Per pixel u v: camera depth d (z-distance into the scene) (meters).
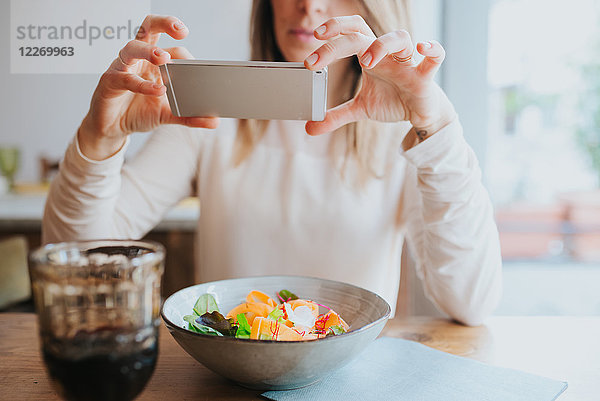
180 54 0.83
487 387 0.64
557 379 0.68
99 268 0.44
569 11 2.23
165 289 1.95
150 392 0.62
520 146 2.35
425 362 0.71
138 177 1.14
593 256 2.48
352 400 0.60
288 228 1.16
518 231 2.49
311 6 1.03
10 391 0.62
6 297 1.67
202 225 1.21
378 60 0.67
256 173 1.19
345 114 0.84
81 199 0.92
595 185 2.42
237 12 2.46
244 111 0.75
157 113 0.85
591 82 2.28
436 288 0.93
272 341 0.53
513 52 2.25
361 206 1.15
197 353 0.57
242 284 0.77
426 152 0.84
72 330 0.43
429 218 0.92
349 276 1.14
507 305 2.27
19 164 2.87
